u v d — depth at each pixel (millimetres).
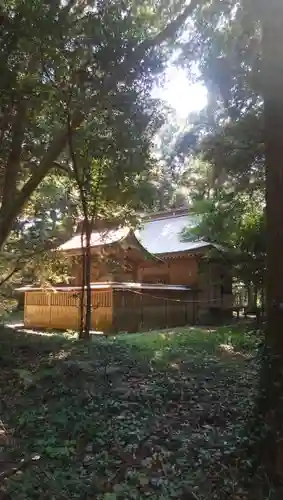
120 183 11797
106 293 18328
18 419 6441
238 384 8477
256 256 16000
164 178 13586
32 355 10664
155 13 8102
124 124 8531
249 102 8797
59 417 6387
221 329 17062
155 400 7289
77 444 5508
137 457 5145
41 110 9391
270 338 4555
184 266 22906
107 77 7605
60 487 4293
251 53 7223
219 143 9867
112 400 7148
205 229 18656
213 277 22359
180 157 10797
